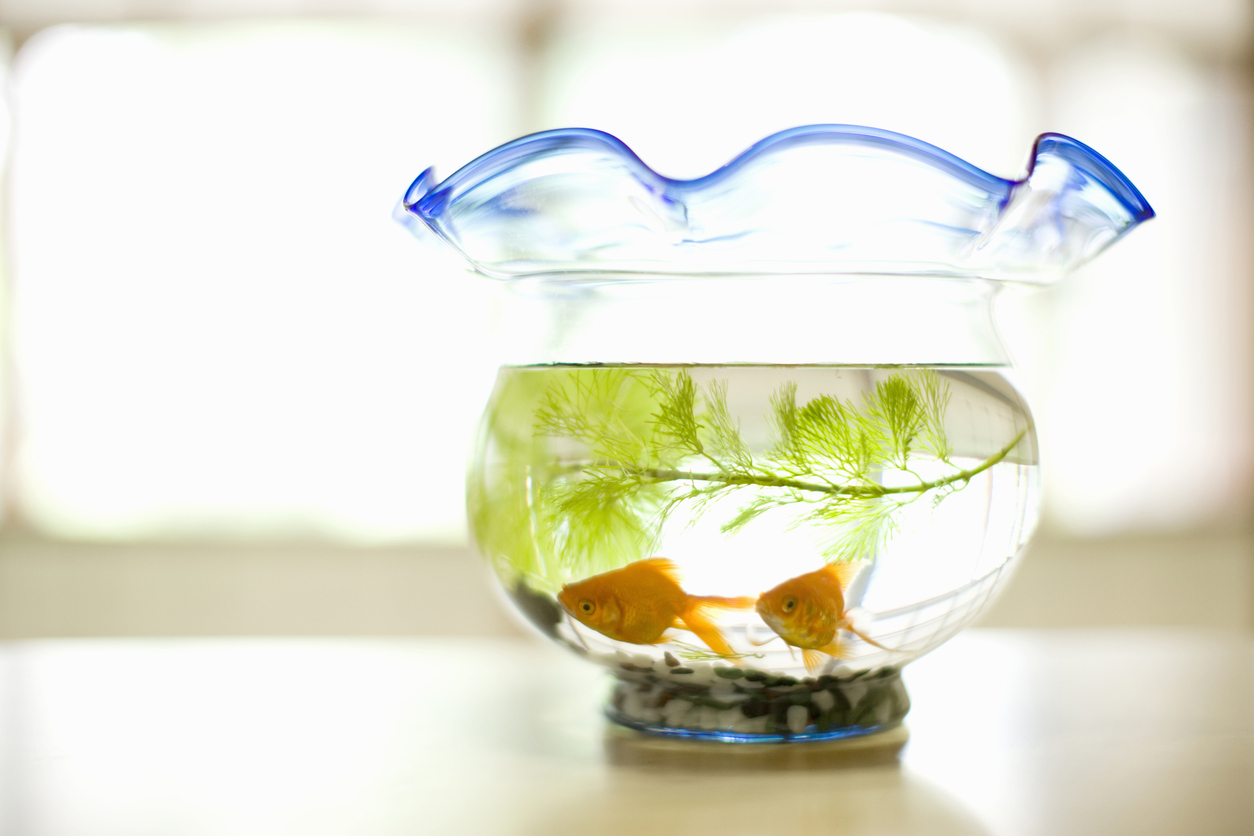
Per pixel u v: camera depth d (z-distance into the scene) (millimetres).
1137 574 2562
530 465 680
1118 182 679
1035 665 863
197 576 2488
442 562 2486
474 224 677
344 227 2469
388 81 2443
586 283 684
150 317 2477
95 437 2484
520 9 2428
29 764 708
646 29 2426
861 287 679
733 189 651
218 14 2402
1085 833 643
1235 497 2559
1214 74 2510
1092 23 2457
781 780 685
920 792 675
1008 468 681
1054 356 2541
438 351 2490
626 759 708
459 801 668
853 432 657
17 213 2434
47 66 2422
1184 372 2561
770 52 2414
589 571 671
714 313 675
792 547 659
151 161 2447
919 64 2420
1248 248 2541
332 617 2490
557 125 2449
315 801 669
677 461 659
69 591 2475
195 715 771
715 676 703
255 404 2496
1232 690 812
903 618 676
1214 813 659
